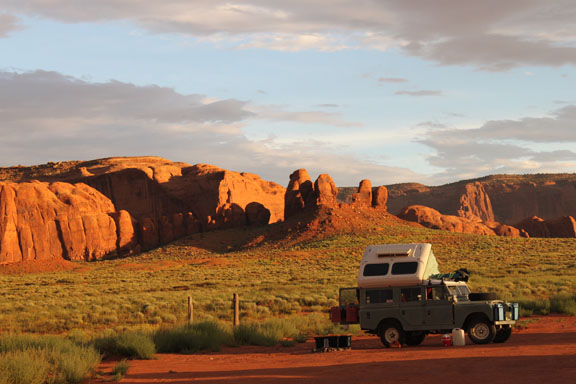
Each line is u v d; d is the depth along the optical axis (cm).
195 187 16262
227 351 2058
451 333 1873
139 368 1659
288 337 2412
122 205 16600
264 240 13075
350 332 2495
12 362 1361
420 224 15162
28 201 14575
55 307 4091
